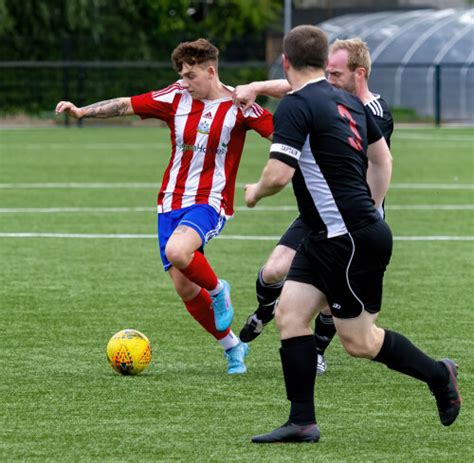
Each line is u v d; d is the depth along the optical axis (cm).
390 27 12662
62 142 8669
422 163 6788
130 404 1691
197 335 2241
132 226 3947
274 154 1436
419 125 11181
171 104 1927
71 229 3856
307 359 1480
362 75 1888
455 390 1539
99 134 9750
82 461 1400
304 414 1489
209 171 1930
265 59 14338
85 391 1772
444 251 3428
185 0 13500
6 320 2366
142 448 1458
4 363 1972
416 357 1514
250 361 2023
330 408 1684
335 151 1448
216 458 1416
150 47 12925
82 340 2177
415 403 1719
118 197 4872
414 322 2380
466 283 2872
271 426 1573
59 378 1861
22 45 11662
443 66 10969
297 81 1496
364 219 1453
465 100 11662
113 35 12344
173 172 1947
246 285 2839
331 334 1920
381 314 2469
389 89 11962
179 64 1898
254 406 1686
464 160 7025
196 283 1870
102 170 6253
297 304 1483
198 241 1877
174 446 1469
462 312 2492
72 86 11444
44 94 11419
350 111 1498
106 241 3594
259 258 3275
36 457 1416
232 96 1903
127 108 1930
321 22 15100
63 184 5438
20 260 3192
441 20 12525
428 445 1489
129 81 11519
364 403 1717
